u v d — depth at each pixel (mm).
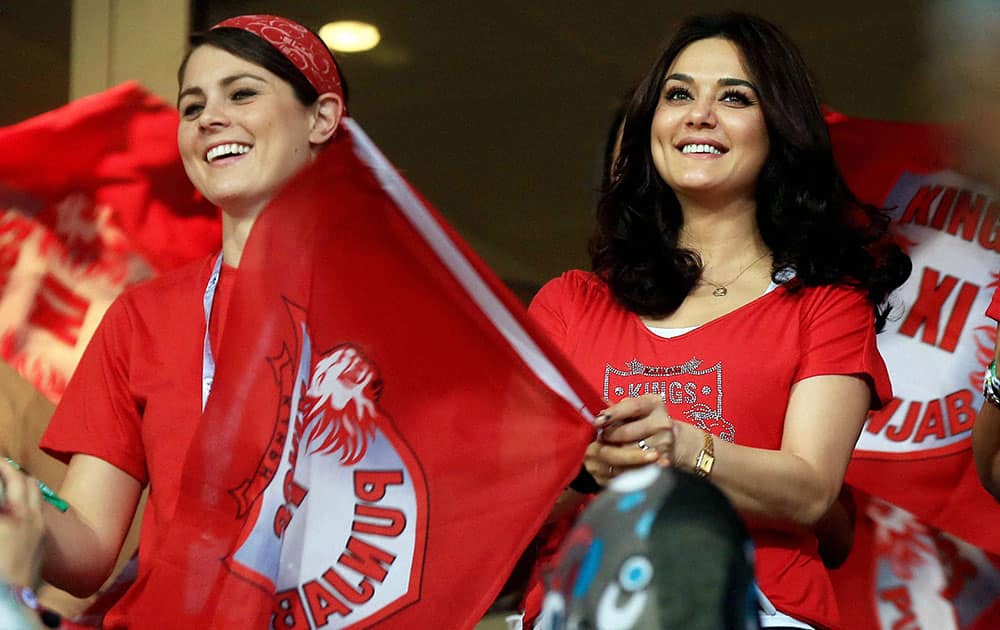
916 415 12047
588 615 3627
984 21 11547
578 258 21484
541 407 8641
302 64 10281
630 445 8477
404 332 8773
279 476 8461
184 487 8422
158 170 12305
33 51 15852
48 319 12070
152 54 15438
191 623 8273
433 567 8555
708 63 10023
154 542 9328
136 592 8930
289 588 8555
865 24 18047
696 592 3553
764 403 9188
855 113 18562
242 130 10062
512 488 8586
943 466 11906
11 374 11984
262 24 10336
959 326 12117
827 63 18531
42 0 15711
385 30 19578
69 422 9922
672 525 3625
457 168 21359
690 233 10023
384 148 21172
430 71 20156
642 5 19094
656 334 9570
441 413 8742
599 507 3775
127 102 12320
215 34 10281
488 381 8727
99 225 12195
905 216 12375
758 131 9859
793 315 9492
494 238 21812
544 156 21016
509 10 19266
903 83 18234
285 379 8578
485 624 10773
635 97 10242
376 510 8648
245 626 8250
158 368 9781
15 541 7348
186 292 10055
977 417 10125
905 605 11734
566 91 20391
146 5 15516
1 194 12109
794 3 18406
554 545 9211
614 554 3639
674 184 9898
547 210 21391
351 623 8531
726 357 9305
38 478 11922
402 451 8711
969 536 11734
